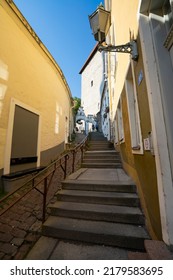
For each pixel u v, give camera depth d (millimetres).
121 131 5043
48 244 2016
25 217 2635
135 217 2291
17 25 4285
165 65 1490
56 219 2434
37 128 5258
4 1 3805
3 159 3686
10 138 3891
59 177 4602
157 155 1443
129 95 3117
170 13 1531
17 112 4234
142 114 1980
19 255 1860
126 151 3918
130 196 2713
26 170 4355
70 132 12086
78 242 2064
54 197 3363
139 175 2555
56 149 7059
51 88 6551
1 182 3576
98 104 18797
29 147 4746
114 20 4793
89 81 21719
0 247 1962
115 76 5457
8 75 3904
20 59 4398
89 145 8500
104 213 2395
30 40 4922
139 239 1925
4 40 3805
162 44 1553
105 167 5145
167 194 1348
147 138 1804
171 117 1396
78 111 19984
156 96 1512
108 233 2027
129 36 2512
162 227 1389
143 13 1730
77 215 2482
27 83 4715
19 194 3445
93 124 19625
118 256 1798
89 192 3031
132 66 2414
